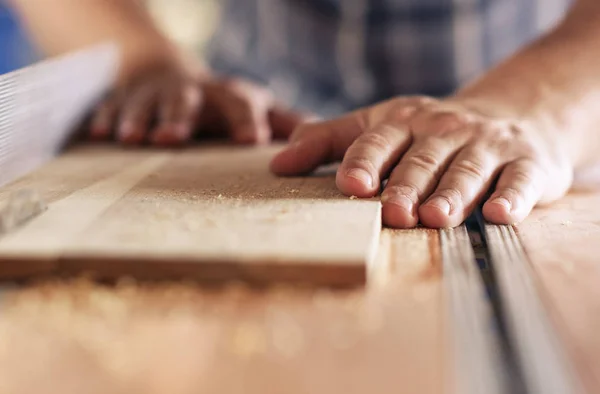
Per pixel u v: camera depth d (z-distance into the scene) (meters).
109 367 0.38
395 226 0.63
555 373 0.38
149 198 0.66
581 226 0.64
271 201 0.64
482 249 0.60
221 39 1.55
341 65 1.49
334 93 1.52
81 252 0.50
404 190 0.64
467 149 0.70
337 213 0.59
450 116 0.75
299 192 0.68
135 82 1.20
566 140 0.81
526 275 0.51
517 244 0.59
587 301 0.46
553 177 0.72
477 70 1.48
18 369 0.39
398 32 1.44
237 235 0.53
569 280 0.50
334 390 0.36
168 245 0.51
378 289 0.48
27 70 0.84
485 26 1.45
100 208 0.62
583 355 0.39
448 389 0.35
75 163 0.90
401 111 0.77
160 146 1.05
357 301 0.46
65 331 0.43
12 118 0.78
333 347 0.40
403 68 1.47
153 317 0.44
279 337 0.41
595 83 0.87
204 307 0.46
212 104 1.13
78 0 1.32
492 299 0.49
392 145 0.71
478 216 0.68
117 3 1.34
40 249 0.50
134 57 1.25
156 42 1.28
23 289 0.49
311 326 0.43
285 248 0.50
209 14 1.54
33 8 1.36
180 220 0.57
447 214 0.62
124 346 0.41
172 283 0.49
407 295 0.47
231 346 0.40
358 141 0.71
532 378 0.38
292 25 1.48
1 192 0.70
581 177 0.84
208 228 0.55
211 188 0.71
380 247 0.57
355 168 0.67
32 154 0.87
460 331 0.42
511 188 0.66
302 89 1.52
